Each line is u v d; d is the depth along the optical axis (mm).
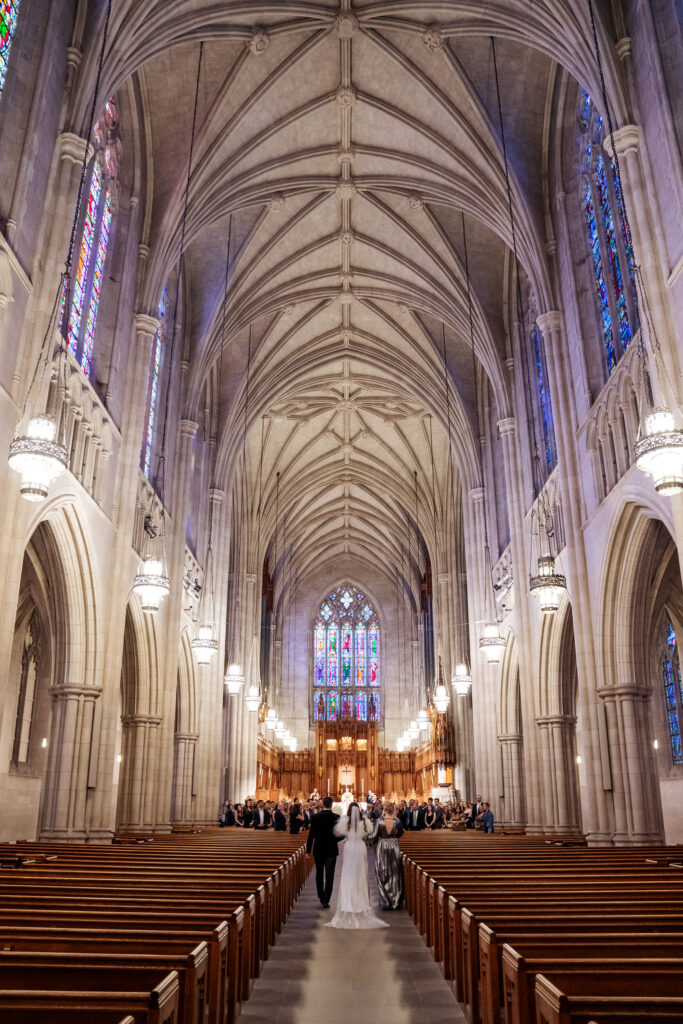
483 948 4961
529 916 5387
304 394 35906
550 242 20047
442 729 37844
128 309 18797
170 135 19938
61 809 15305
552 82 19359
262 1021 6254
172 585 22672
